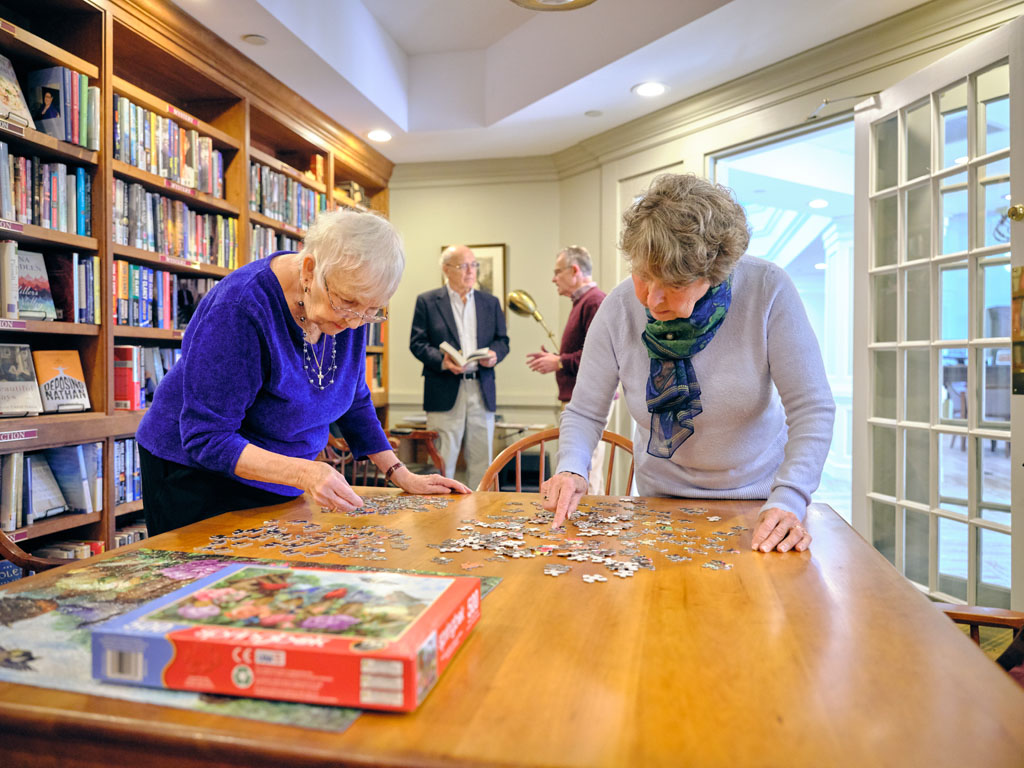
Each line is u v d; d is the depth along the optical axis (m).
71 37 2.78
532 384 5.56
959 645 0.78
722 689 0.67
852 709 0.63
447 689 0.67
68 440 2.61
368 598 0.77
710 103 4.23
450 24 4.41
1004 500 2.77
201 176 3.45
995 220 2.81
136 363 3.01
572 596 0.94
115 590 0.91
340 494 1.27
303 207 4.42
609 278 5.04
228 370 1.37
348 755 0.56
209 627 0.68
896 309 3.33
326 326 1.42
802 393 1.42
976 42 2.80
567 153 5.31
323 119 4.52
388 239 1.32
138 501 3.03
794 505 1.28
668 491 1.66
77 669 0.70
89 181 2.78
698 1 3.32
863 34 3.43
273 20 3.28
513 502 1.58
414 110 4.87
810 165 6.89
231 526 1.34
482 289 5.63
